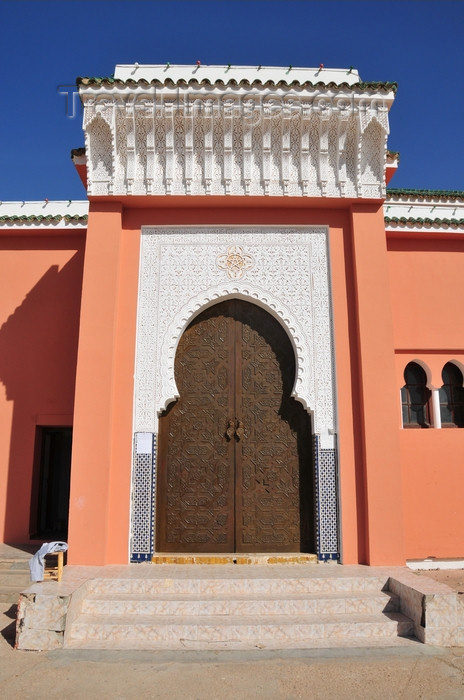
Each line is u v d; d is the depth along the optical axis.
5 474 5.95
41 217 6.21
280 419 5.26
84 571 4.47
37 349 6.22
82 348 5.02
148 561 4.83
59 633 3.63
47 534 6.10
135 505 4.93
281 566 4.75
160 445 5.17
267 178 5.24
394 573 4.46
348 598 4.11
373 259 5.27
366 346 5.11
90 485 4.79
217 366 5.34
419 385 6.05
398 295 6.00
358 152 5.26
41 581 4.12
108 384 4.96
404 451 5.60
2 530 5.84
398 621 3.89
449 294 6.05
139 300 5.27
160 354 5.18
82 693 3.01
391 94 5.15
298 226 5.46
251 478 5.15
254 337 5.39
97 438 4.87
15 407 6.10
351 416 5.11
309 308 5.32
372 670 3.30
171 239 5.42
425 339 5.93
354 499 4.97
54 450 6.42
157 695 2.99
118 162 5.24
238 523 5.07
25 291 6.36
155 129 5.20
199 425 5.23
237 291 5.33
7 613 4.26
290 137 5.29
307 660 3.45
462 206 6.93
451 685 3.12
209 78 5.57
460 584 4.78
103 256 5.19
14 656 3.50
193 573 4.47
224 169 5.23
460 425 6.01
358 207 5.38
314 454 5.08
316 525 4.98
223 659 3.46
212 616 3.98
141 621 3.87
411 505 5.50
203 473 5.14
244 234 5.44
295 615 4.02
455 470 5.60
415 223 5.91
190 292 5.32
